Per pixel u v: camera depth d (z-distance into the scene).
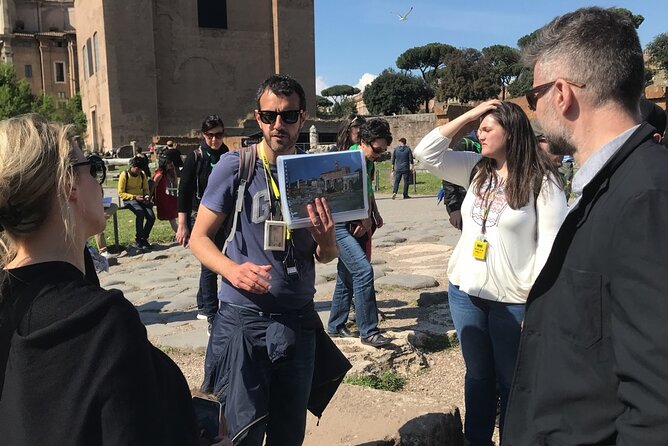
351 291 5.21
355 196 2.60
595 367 1.62
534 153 3.08
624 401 1.49
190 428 1.49
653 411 1.38
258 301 2.58
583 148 1.76
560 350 1.70
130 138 53.72
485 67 66.25
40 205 1.42
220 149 6.18
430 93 79.12
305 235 2.67
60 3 79.38
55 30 79.31
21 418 1.24
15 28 77.00
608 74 1.67
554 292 1.75
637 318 1.43
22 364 1.26
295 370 2.66
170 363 1.50
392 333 5.29
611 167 1.60
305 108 2.71
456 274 3.43
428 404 3.75
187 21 56.59
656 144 1.61
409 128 44.53
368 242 5.28
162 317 6.87
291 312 2.65
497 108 3.17
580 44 1.70
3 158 1.38
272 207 2.62
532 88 1.84
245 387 2.43
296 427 2.72
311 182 2.52
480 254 3.21
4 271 1.40
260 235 2.63
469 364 3.44
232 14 58.25
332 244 2.54
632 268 1.46
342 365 2.92
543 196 3.05
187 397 1.52
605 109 1.70
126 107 53.44
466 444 3.54
